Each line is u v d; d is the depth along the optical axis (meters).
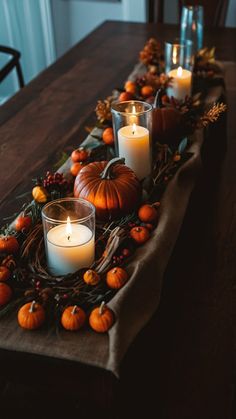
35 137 1.78
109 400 1.00
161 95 1.59
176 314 1.16
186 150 1.49
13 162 1.64
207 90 1.87
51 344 0.99
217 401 1.01
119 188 1.22
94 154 1.47
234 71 2.25
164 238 1.18
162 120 1.50
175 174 1.39
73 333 1.01
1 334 1.01
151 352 1.08
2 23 3.73
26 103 2.02
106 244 1.17
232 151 1.74
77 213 1.15
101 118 1.62
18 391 1.15
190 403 1.01
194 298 1.20
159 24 2.86
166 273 1.23
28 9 3.75
